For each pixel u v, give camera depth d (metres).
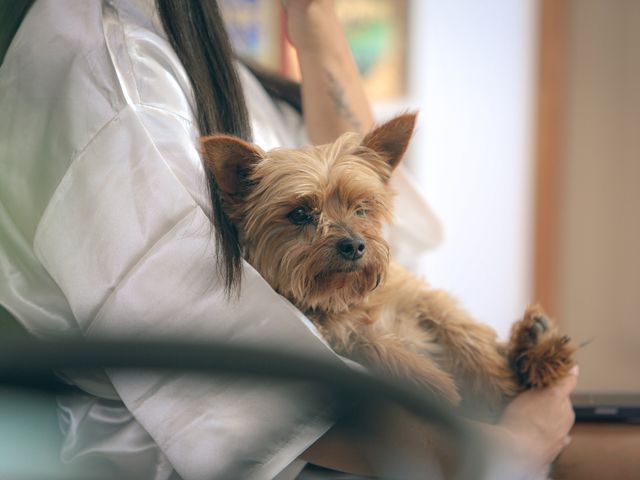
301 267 1.39
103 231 1.20
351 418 1.07
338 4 3.69
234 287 1.20
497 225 3.79
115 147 1.22
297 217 1.40
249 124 1.43
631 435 1.47
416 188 1.94
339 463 1.21
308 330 1.20
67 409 1.27
